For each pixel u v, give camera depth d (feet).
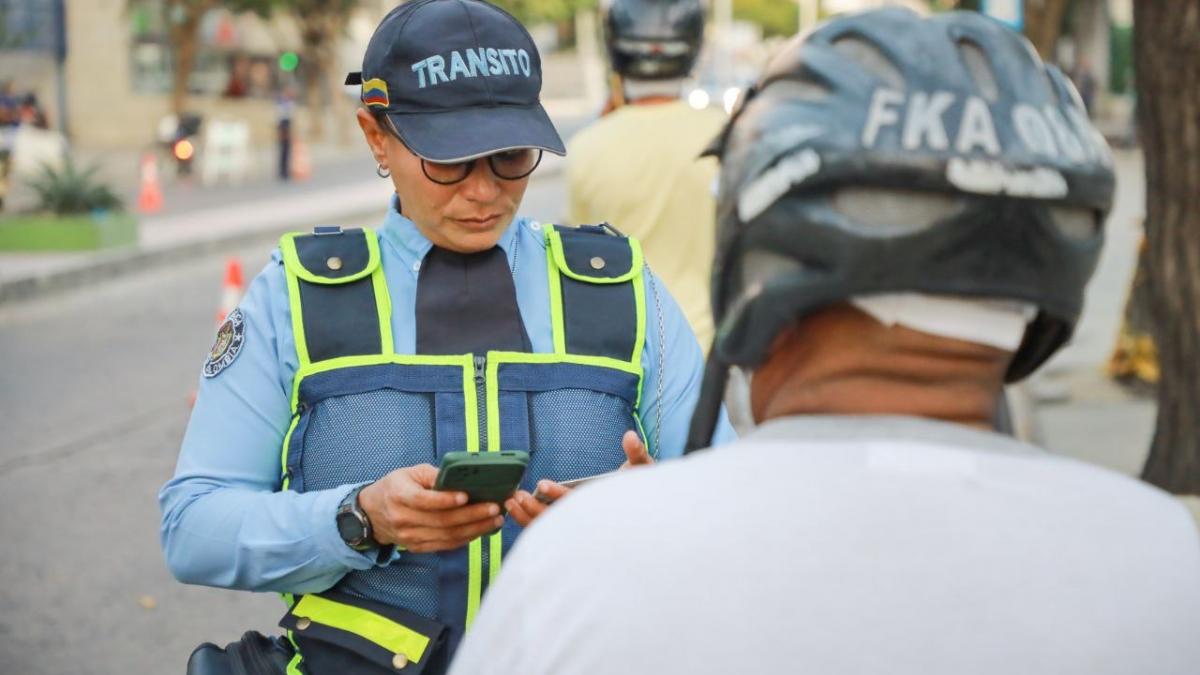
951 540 4.09
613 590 4.09
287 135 93.76
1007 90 4.16
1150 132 19.11
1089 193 4.17
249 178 94.48
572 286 8.07
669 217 14.38
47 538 21.47
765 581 4.05
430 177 7.84
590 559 4.15
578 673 4.07
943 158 4.03
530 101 8.11
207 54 129.39
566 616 4.12
